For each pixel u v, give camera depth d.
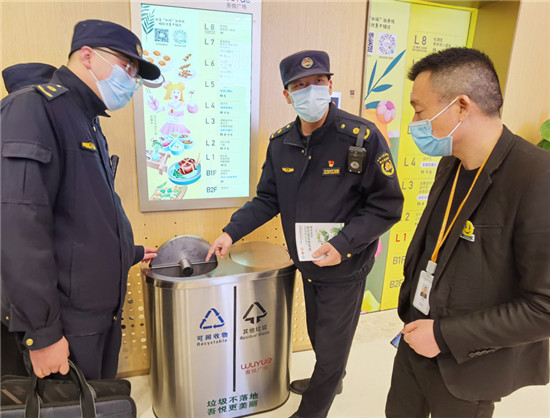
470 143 0.86
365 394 1.80
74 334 1.09
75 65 1.07
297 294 2.09
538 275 0.71
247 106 1.74
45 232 0.94
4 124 0.92
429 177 2.45
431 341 0.85
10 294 0.89
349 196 1.37
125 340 1.85
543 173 0.72
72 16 1.46
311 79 1.28
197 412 1.57
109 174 1.18
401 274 2.57
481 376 0.87
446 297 0.90
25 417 0.94
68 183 1.03
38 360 0.97
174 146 1.68
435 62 0.86
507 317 0.75
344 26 1.84
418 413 1.15
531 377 0.91
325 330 1.45
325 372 1.47
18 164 0.90
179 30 1.56
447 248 0.89
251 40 1.66
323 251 1.27
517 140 0.82
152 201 1.70
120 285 1.19
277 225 1.97
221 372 1.57
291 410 1.71
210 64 1.64
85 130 1.07
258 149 1.83
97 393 1.04
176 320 1.46
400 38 2.15
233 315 1.52
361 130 1.31
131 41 1.10
